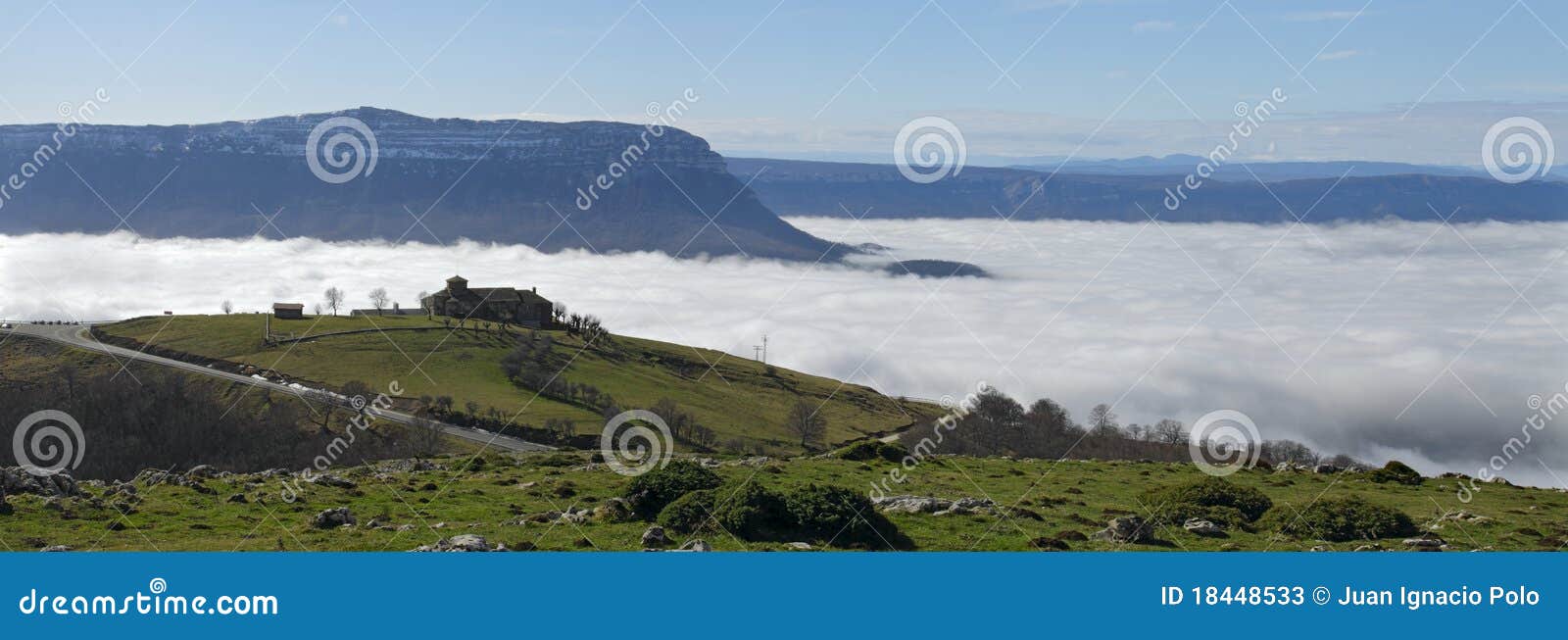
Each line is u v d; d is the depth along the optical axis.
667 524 52.19
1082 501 64.62
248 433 169.00
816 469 75.81
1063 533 54.00
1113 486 71.50
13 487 54.06
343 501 58.91
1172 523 58.75
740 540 50.81
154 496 57.78
